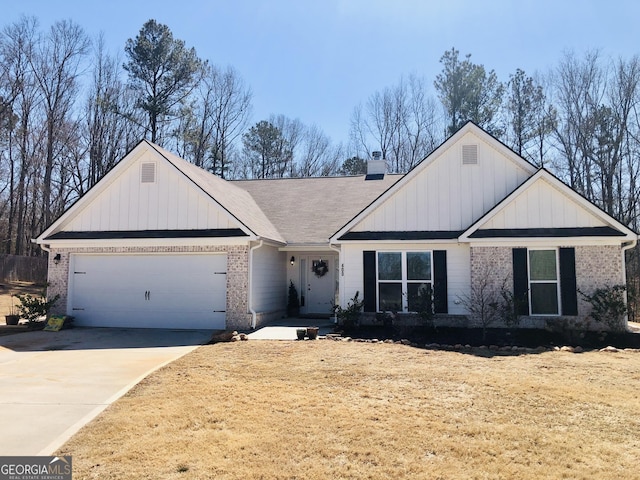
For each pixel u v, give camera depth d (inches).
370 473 185.9
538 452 205.3
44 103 1437.0
